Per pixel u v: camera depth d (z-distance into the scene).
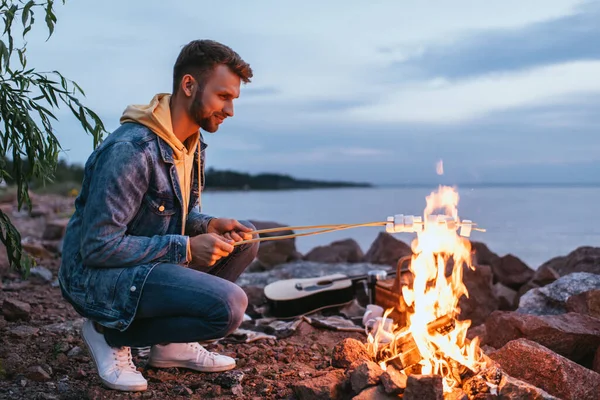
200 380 2.79
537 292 3.91
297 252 7.05
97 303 2.50
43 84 3.03
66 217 9.57
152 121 2.51
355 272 6.09
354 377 2.40
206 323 2.45
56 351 3.10
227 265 2.92
